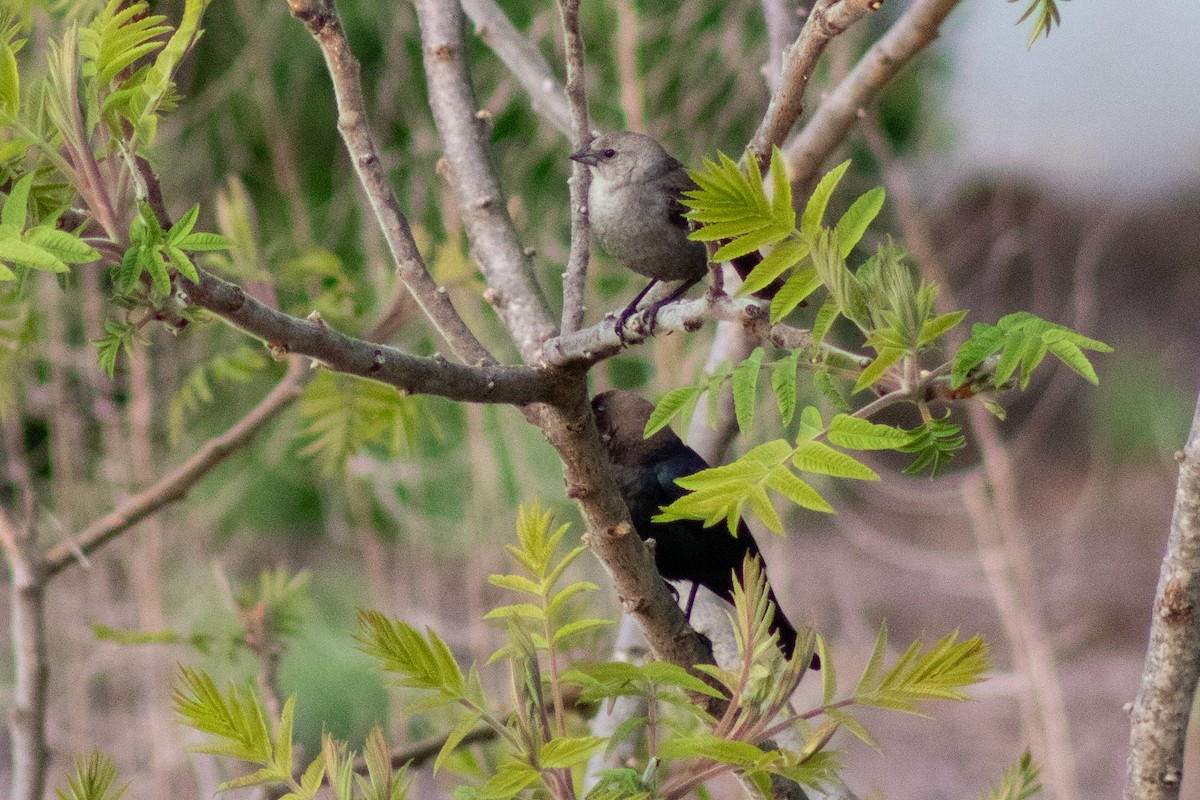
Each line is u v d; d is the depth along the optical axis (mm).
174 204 13711
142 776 12531
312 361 4184
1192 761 14617
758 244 3635
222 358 9172
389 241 5074
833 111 7562
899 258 3781
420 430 9328
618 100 13023
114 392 12438
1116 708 18328
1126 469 24266
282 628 7590
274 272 9094
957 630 3482
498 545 12469
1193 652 3850
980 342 3629
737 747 3422
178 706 3561
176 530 14500
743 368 3809
